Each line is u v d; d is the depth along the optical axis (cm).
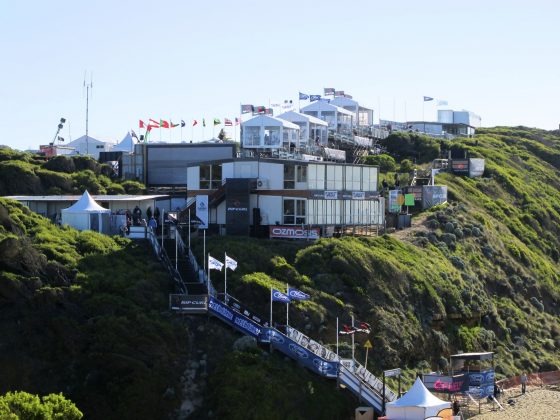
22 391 6044
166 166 11675
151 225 8994
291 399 6706
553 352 9806
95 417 6488
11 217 7900
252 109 13688
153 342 6869
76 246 7875
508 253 11294
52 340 6775
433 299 8869
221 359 6956
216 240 8706
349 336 7806
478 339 9119
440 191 11844
